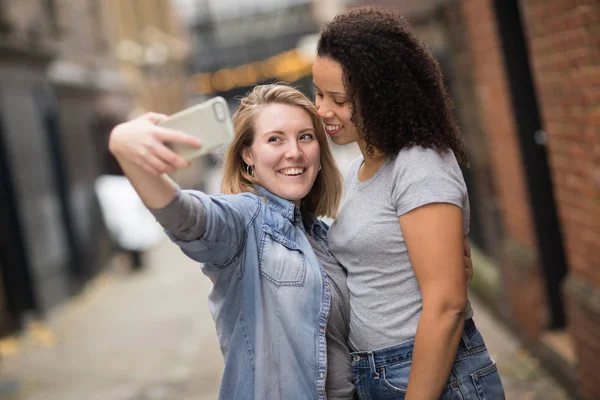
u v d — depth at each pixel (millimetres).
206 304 9562
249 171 2289
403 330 2082
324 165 2363
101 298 11266
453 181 1984
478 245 7449
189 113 1674
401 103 1999
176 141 1619
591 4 3455
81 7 15109
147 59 23625
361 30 1986
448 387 2070
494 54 5379
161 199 1709
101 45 16719
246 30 45719
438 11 6895
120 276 13250
